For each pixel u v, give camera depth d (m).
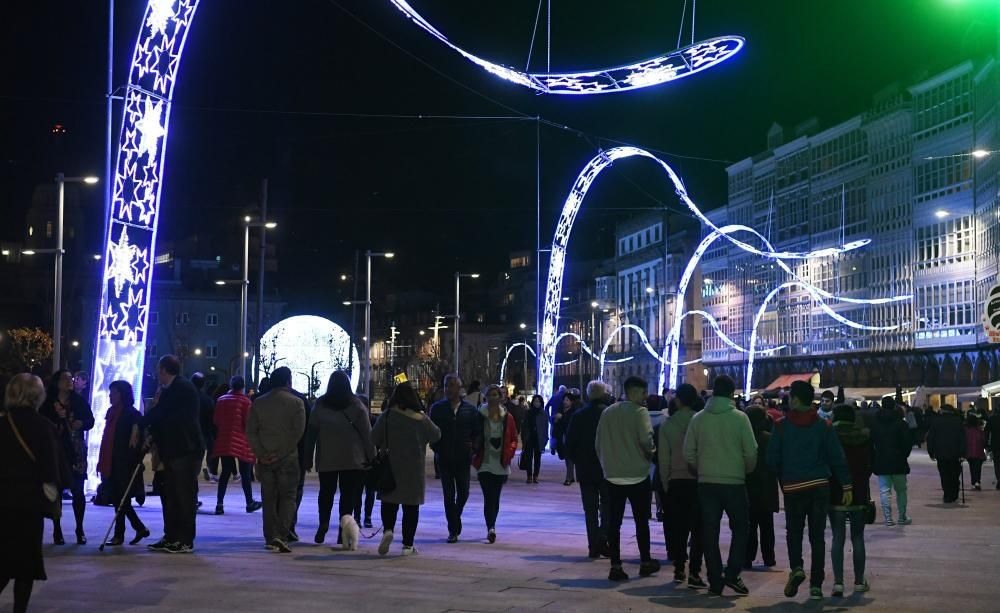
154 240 22.05
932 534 18.25
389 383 149.00
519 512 20.88
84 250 116.81
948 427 25.02
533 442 29.52
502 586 11.67
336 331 70.00
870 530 19.03
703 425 11.56
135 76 20.75
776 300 94.62
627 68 17.66
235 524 17.97
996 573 13.33
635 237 124.06
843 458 11.39
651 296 116.19
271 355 68.81
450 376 15.91
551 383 38.03
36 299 115.81
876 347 79.31
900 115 76.19
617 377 123.69
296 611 9.98
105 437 15.03
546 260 147.12
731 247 103.06
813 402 11.59
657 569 12.80
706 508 11.52
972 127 68.06
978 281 67.12
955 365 70.62
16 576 8.77
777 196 95.44
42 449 8.91
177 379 14.24
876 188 80.00
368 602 10.52
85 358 104.06
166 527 14.18
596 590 11.60
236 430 20.05
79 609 10.01
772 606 10.88
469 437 15.84
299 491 17.16
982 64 65.06
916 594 11.68
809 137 89.69
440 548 15.09
